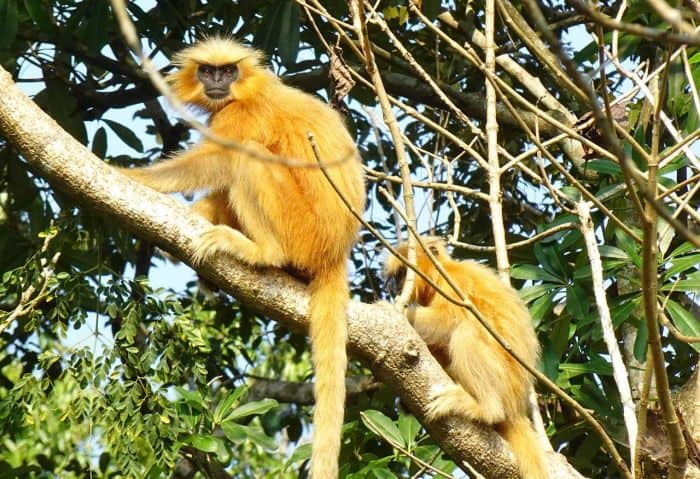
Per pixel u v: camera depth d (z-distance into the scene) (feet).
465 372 31.01
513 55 52.90
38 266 34.19
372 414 36.60
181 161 33.47
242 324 54.19
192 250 28.63
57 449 45.93
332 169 32.53
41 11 43.47
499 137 51.08
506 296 33.09
